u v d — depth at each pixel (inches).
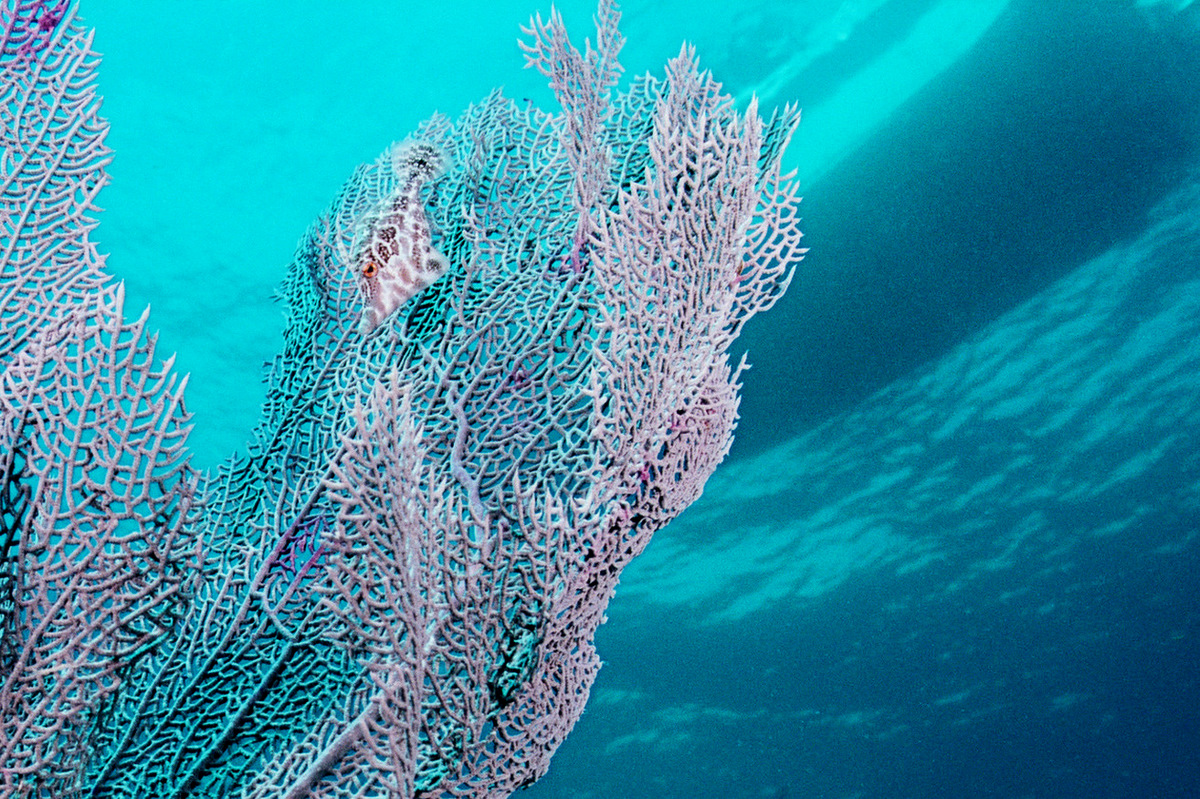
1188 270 515.8
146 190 575.5
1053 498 608.7
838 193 494.9
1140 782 541.0
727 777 686.5
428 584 68.7
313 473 128.1
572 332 123.6
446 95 597.3
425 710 72.0
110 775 101.2
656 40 546.6
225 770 101.7
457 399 119.6
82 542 58.2
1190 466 562.3
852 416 605.6
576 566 86.5
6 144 75.2
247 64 545.0
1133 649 567.5
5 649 56.9
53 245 73.9
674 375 93.3
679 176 96.3
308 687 106.7
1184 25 413.4
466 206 147.9
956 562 645.9
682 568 730.2
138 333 58.4
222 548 124.0
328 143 597.9
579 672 98.6
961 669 629.6
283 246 622.2
